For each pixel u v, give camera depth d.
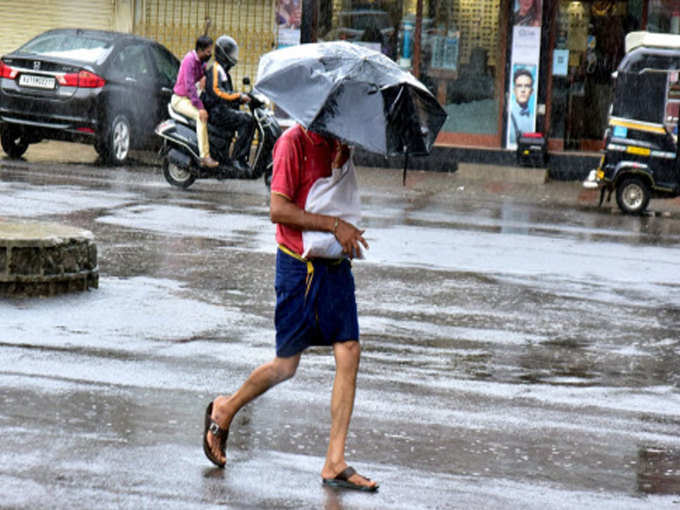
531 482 5.62
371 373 7.62
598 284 11.67
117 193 16.44
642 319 10.09
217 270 11.14
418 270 11.79
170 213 14.80
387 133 5.12
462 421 6.66
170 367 7.44
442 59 24.30
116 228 13.23
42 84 19.69
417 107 5.24
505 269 12.20
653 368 8.35
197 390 6.93
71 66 19.62
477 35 24.09
